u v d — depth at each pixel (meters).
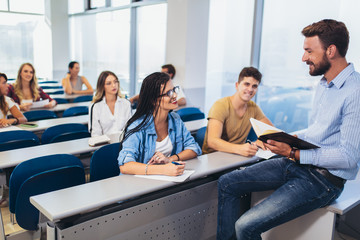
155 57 6.92
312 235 1.83
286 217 1.59
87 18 9.02
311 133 1.64
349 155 1.47
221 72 5.79
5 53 9.31
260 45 5.29
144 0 6.80
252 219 1.60
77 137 3.17
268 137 1.57
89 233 1.51
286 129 5.13
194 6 5.45
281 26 4.95
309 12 4.57
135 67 7.50
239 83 2.33
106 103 3.39
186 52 5.51
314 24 1.54
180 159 1.98
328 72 1.55
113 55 8.21
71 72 6.46
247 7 5.21
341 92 1.51
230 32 5.52
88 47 9.18
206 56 5.83
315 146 1.50
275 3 4.98
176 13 5.56
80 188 1.59
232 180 1.81
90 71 9.27
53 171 1.97
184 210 1.88
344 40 1.48
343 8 4.19
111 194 1.53
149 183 1.66
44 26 9.73
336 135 1.56
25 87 4.79
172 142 2.02
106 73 3.35
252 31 5.18
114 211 1.58
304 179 1.61
